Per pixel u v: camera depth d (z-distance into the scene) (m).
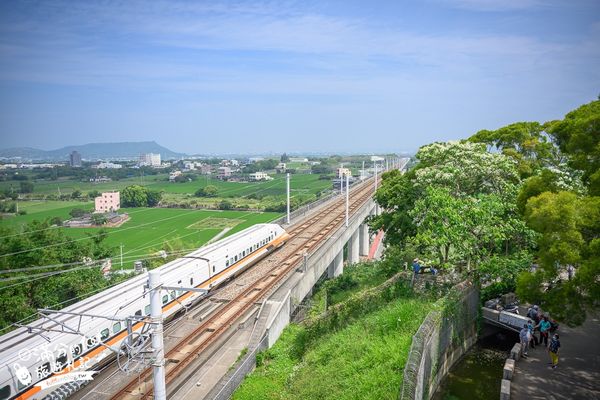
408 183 34.16
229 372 19.73
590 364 19.41
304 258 33.31
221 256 32.16
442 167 29.31
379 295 25.47
